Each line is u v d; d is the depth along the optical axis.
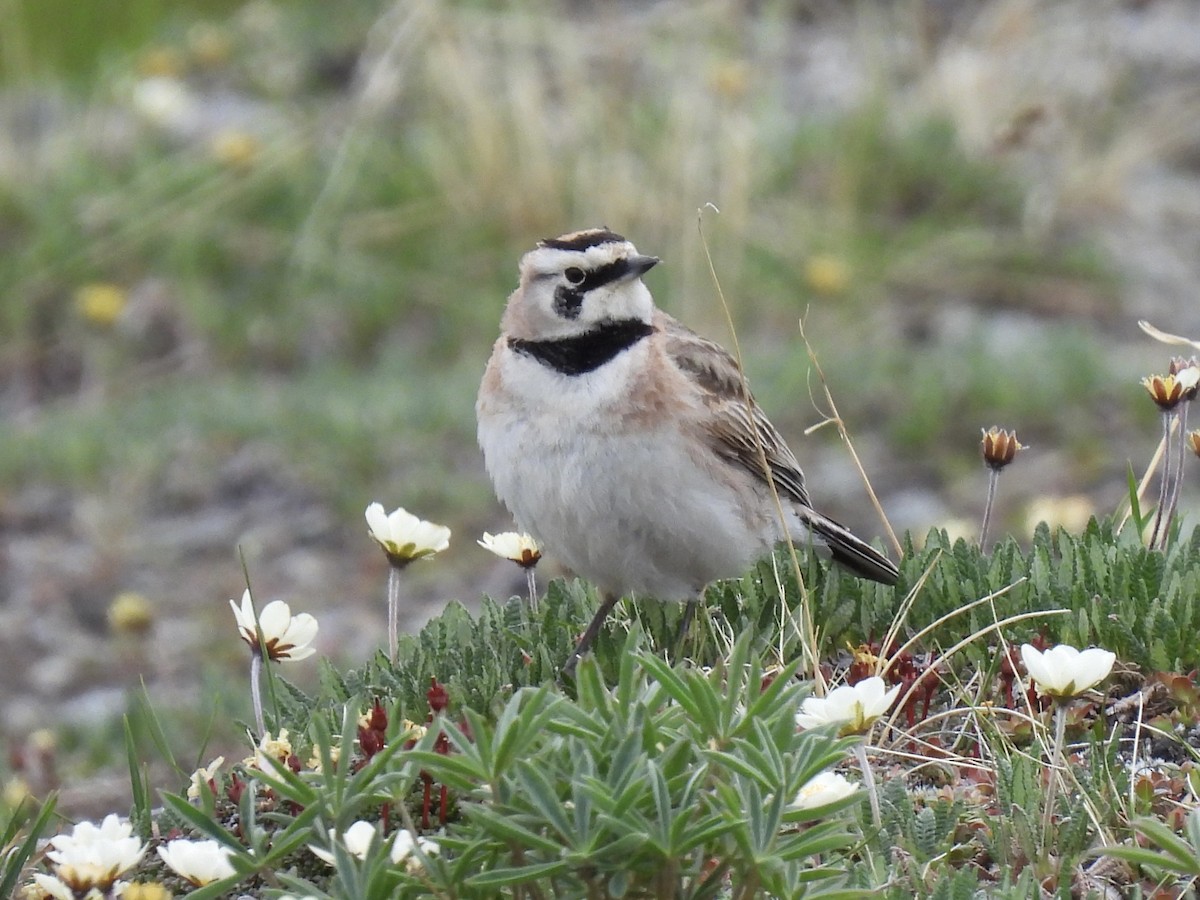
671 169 19.16
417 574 15.00
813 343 18.25
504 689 7.02
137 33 25.44
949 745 6.65
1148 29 24.83
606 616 8.20
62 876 5.39
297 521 15.99
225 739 11.81
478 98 20.55
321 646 13.55
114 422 17.88
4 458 17.23
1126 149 21.59
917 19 22.39
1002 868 5.62
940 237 20.22
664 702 5.48
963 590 7.57
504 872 4.75
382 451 16.80
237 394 18.22
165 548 15.75
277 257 20.55
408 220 20.48
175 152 22.08
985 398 16.81
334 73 24.20
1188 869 4.97
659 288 18.80
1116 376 16.98
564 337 8.03
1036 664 5.72
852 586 7.95
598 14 23.19
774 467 8.59
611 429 7.90
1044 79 22.02
